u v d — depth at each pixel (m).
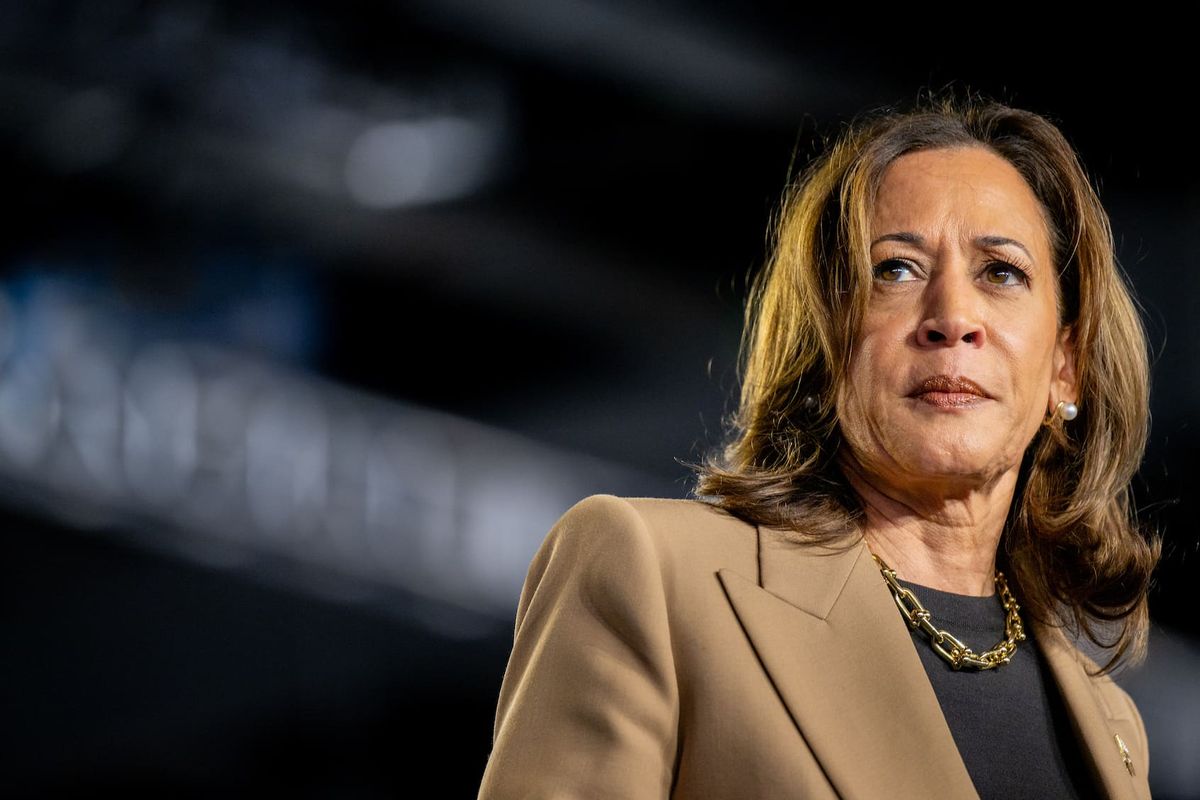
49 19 17.61
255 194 18.91
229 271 19.52
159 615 19.78
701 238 19.30
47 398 19.11
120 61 17.84
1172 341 13.94
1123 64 13.78
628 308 20.08
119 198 18.72
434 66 18.20
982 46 14.40
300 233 19.36
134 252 19.11
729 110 16.95
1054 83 14.15
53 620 19.64
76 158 18.27
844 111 15.87
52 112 17.97
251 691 19.94
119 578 19.75
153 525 19.42
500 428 20.69
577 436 20.64
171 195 18.72
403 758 20.17
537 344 20.42
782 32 15.74
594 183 19.12
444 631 20.12
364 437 20.19
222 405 19.58
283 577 19.81
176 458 19.41
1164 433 13.88
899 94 15.39
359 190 19.00
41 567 19.55
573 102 18.09
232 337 19.70
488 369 20.58
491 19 17.30
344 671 19.98
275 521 19.67
